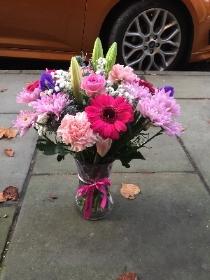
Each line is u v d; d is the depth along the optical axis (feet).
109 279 2.56
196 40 5.47
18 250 2.72
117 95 2.53
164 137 4.00
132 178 3.41
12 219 2.96
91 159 2.71
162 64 5.53
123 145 2.66
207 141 3.99
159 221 2.99
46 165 3.53
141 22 5.26
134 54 5.38
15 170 3.47
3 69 5.57
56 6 4.85
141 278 2.58
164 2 5.18
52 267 2.62
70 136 2.35
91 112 2.36
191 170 3.55
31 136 3.94
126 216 3.02
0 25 4.88
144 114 2.47
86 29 5.04
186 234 2.89
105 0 4.96
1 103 4.54
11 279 2.54
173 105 2.59
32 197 3.16
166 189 3.30
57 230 2.87
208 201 3.19
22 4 4.79
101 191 2.80
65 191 3.23
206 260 2.70
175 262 2.68
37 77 5.18
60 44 5.09
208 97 4.85
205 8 5.33
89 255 2.71
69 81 2.61
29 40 5.01
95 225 2.92
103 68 2.70
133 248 2.77
